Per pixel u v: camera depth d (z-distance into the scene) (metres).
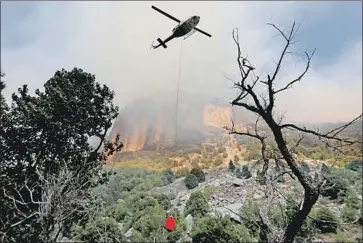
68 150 21.50
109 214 29.72
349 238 26.11
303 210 10.84
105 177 22.55
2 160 20.59
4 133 20.88
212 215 28.38
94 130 22.52
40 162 21.23
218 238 24.36
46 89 22.34
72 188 14.94
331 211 29.30
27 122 21.03
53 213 13.52
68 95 21.88
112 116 23.45
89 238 20.84
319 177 11.48
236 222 26.30
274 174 11.88
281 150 10.60
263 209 11.92
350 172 40.28
